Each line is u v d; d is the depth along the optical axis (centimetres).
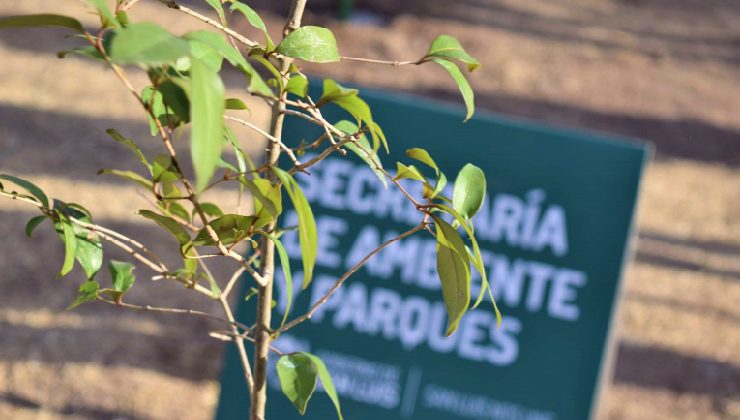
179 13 927
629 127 895
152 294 537
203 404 464
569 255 354
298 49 123
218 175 668
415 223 355
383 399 363
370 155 134
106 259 557
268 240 149
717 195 784
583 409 356
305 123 346
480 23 1064
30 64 809
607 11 1213
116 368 476
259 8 978
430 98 876
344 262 359
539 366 358
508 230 356
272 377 358
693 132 900
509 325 358
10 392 450
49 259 554
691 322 597
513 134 352
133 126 728
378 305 360
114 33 87
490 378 359
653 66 1048
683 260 671
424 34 1000
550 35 1074
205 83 85
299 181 355
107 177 653
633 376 540
